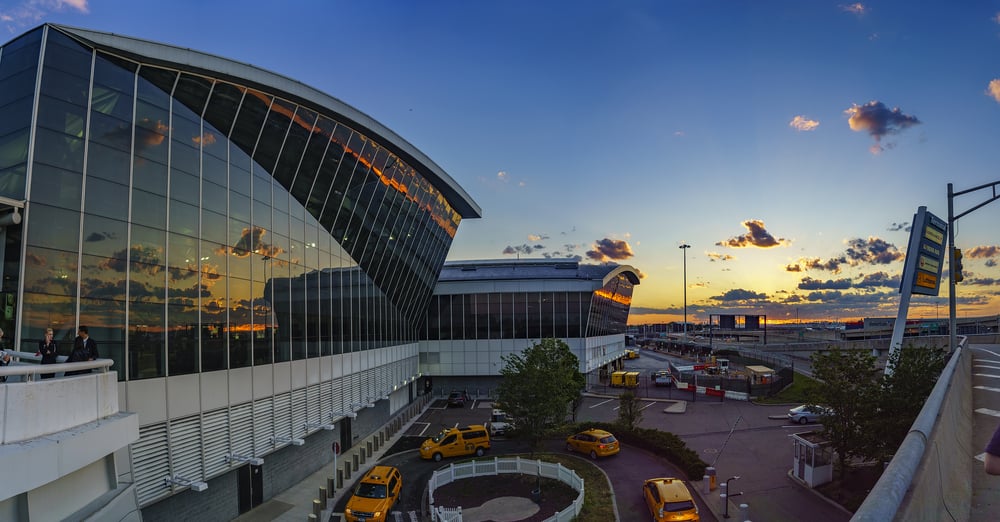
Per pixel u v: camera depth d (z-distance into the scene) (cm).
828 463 2406
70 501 1083
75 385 1076
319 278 2939
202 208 2066
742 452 3000
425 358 5731
